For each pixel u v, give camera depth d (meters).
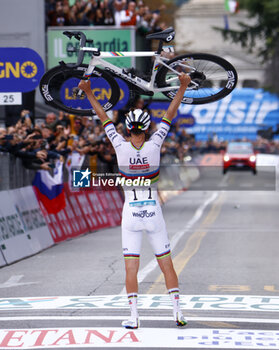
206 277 25.42
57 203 37.03
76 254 32.59
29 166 35.09
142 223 17.70
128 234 17.86
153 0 109.38
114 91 20.52
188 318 18.80
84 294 22.50
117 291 22.95
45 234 35.31
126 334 17.12
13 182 33.72
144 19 52.59
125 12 50.38
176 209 58.44
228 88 20.22
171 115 18.23
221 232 40.84
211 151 133.12
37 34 53.25
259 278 25.08
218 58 20.03
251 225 44.78
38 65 33.69
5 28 53.50
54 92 20.62
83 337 16.89
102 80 22.44
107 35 46.97
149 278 25.36
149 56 19.97
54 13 51.75
